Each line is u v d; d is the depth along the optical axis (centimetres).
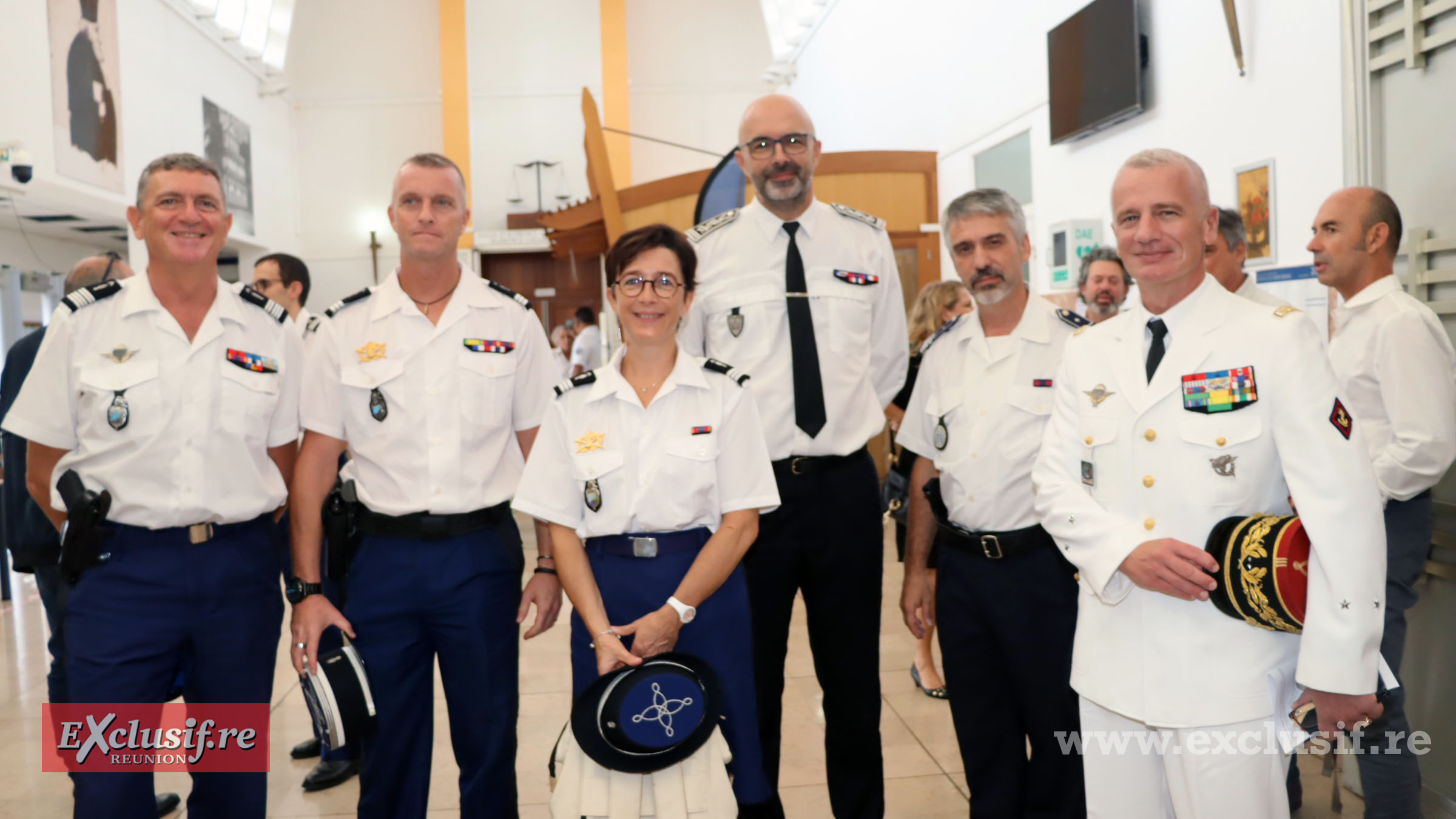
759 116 229
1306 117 344
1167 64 438
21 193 779
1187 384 157
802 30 1159
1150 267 160
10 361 255
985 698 215
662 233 189
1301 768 282
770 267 235
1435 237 251
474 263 1309
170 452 197
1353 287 230
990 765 214
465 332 221
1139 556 151
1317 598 138
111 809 187
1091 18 487
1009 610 206
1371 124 275
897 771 288
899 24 820
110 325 200
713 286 239
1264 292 253
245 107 1151
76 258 1089
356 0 1311
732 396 191
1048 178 561
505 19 1314
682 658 174
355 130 1311
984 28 642
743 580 195
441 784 290
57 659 273
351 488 218
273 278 339
